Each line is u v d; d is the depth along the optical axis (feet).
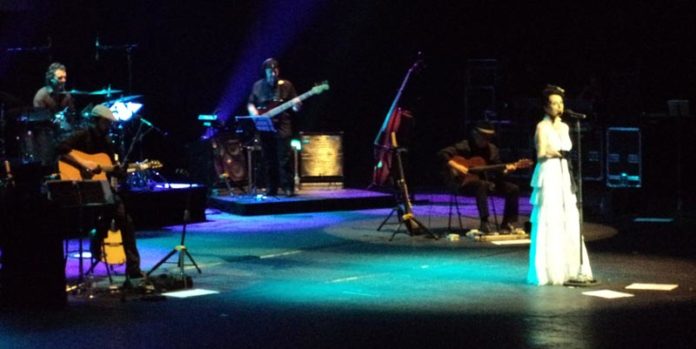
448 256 35.24
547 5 57.26
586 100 53.21
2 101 44.04
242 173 51.39
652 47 55.62
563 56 57.31
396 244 38.04
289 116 49.08
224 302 27.50
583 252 29.91
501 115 57.26
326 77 57.72
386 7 58.03
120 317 25.64
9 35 49.29
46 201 26.84
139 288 28.60
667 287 29.14
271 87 48.67
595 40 56.65
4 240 26.78
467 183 39.55
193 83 54.29
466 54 59.31
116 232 30.83
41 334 23.89
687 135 52.70
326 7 57.00
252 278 31.24
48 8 50.16
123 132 44.01
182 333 23.86
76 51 51.26
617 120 52.75
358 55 58.18
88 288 28.99
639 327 24.12
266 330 24.09
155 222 43.57
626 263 33.32
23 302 26.78
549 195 29.76
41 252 26.78
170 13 53.42
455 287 29.58
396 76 59.00
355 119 59.16
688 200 51.34
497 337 23.24
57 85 42.75
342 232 41.27
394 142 40.93
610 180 52.65
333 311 26.21
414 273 31.99
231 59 55.11
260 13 55.52
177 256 35.65
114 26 52.08
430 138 59.82
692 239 38.55
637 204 46.44
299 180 52.08
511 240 38.68
